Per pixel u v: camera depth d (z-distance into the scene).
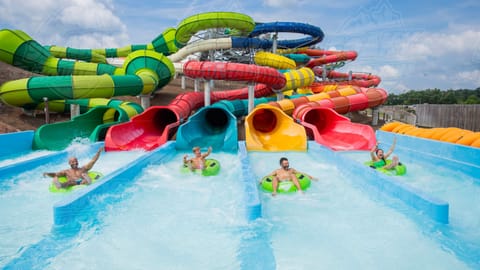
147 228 3.86
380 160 6.64
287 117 10.21
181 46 21.83
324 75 29.78
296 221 4.09
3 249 3.33
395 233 3.75
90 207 4.18
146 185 5.65
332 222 4.07
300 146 9.12
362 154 8.48
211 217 4.19
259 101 14.02
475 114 13.90
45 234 3.67
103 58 23.98
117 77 10.77
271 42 22.73
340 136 10.25
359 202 4.82
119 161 7.50
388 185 4.75
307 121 12.05
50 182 5.70
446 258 3.20
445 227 3.80
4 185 5.51
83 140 9.37
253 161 7.88
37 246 3.39
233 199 4.92
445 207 3.80
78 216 3.92
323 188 5.51
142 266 3.03
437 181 6.08
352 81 26.47
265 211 4.41
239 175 6.12
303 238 3.62
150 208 4.53
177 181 5.93
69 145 8.77
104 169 6.77
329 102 12.33
